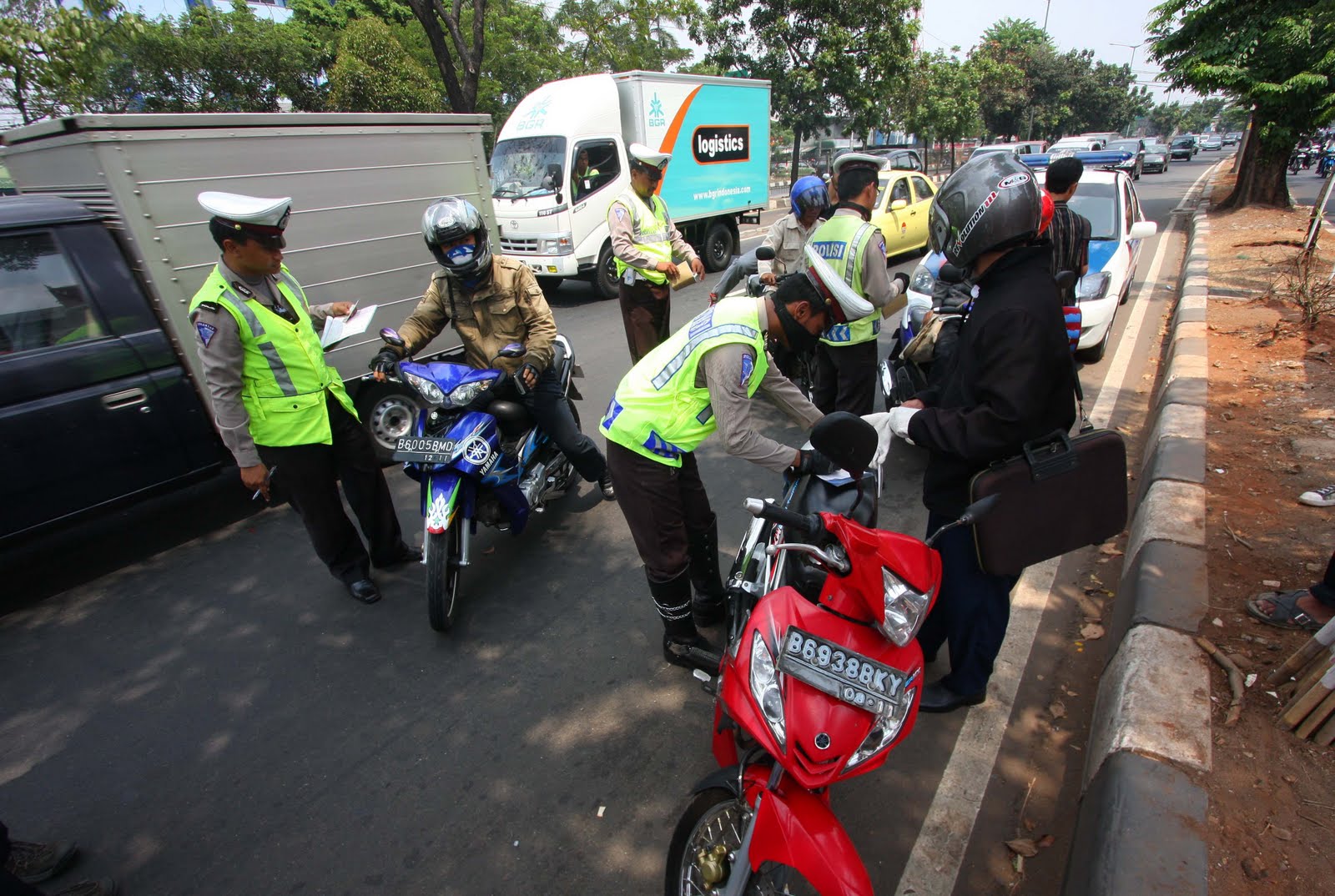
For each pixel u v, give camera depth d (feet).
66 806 8.13
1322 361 17.84
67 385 11.70
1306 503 11.44
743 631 6.07
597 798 7.88
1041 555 6.94
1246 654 8.18
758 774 5.55
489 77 62.80
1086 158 79.20
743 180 42.01
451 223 10.45
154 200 12.36
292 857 7.38
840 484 7.43
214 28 47.98
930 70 83.25
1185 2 44.01
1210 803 6.48
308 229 14.71
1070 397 6.91
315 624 11.18
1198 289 25.96
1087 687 9.05
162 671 10.27
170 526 14.48
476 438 10.50
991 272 6.73
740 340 7.14
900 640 5.31
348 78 49.75
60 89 29.58
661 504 8.52
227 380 9.71
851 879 4.75
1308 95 41.73
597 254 32.96
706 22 58.34
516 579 12.00
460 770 8.32
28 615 11.75
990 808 7.55
